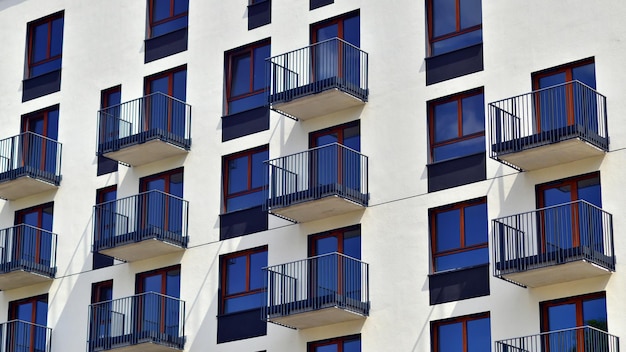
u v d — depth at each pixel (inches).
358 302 2783.0
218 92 3102.9
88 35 3341.5
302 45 3011.8
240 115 3063.5
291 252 2918.3
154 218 3058.6
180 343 2992.1
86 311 3152.1
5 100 3412.9
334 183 2812.5
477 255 2723.9
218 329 2965.1
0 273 3196.4
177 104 3129.9
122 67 3257.9
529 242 2647.6
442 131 2819.9
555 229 2576.3
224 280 2999.5
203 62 3142.2
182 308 3016.7
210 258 3016.7
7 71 3435.0
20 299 3260.3
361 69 2920.8
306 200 2839.6
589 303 2593.5
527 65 2741.1
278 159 2960.1
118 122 3159.5
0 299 3282.5
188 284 3029.0
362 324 2795.3
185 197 3083.2
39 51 3422.7
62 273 3208.7
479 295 2691.9
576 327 2559.1
